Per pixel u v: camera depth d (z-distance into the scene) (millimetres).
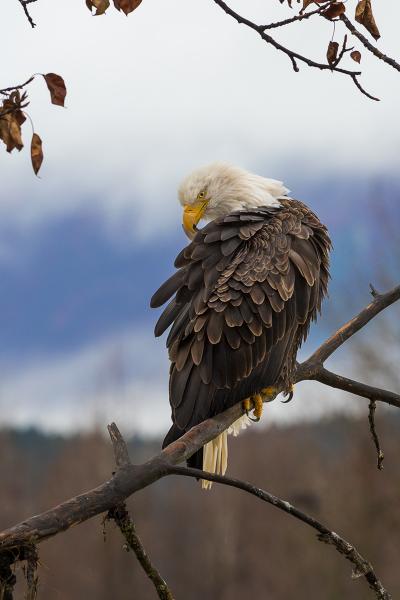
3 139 6727
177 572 50906
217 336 8656
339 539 6828
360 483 38250
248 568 49281
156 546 51219
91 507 6344
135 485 6492
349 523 38062
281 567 44062
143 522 50594
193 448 7270
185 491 52562
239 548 50156
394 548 37125
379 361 39031
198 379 8617
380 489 37906
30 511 50750
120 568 41875
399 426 39156
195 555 51219
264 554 48219
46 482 51219
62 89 6727
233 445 52281
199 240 9750
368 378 39188
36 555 6129
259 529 49344
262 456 49531
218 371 8617
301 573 41062
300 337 9531
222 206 11383
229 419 8727
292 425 48000
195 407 8562
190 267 9375
